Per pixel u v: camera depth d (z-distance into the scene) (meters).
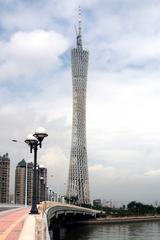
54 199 162.25
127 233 165.50
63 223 170.88
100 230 185.38
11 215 57.69
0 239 27.45
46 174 178.00
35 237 26.77
